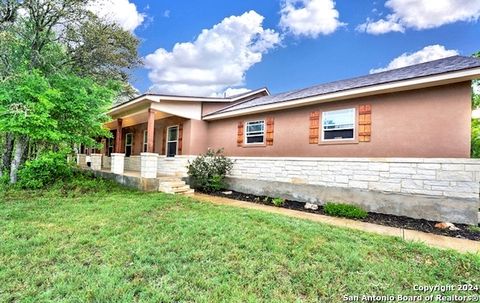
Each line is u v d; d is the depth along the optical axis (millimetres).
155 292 2648
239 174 9766
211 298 2578
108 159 15461
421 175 6000
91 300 2521
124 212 5633
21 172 8867
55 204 6410
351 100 7465
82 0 10430
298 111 8695
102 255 3488
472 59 6375
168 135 12469
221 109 11742
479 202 5371
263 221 5129
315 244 3920
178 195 7906
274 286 2811
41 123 7484
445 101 5945
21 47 10070
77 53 11984
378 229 5176
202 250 3658
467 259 3498
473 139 11914
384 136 6801
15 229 4434
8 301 2512
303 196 7938
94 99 8711
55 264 3236
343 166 7207
